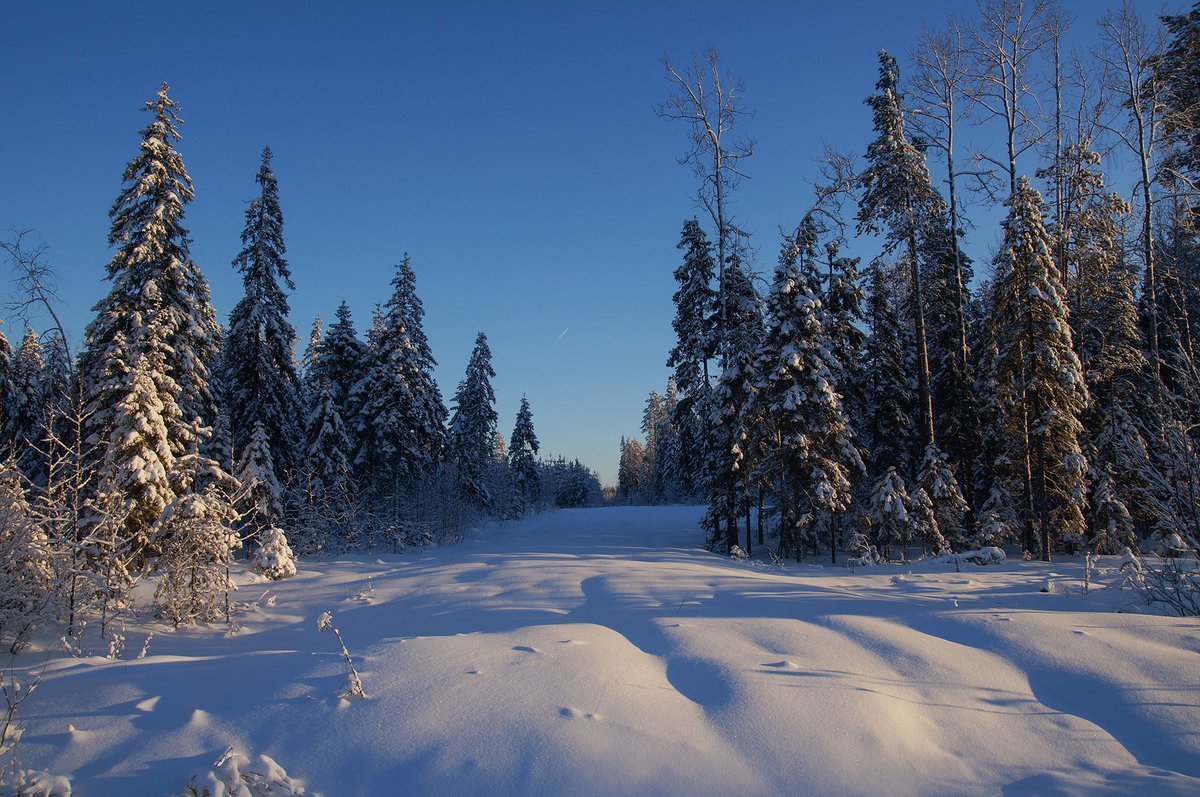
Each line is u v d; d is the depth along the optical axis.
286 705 4.81
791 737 4.41
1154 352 18.67
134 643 9.42
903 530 20.16
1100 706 5.09
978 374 26.33
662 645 6.40
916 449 27.23
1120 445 11.73
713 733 4.48
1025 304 20.30
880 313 26.83
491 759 4.06
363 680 5.21
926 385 21.94
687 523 41.44
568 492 96.44
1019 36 23.19
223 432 23.83
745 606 8.50
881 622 7.20
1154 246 20.41
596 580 11.39
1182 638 6.35
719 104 24.89
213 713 4.76
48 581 9.35
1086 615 7.27
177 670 5.92
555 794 3.73
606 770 3.96
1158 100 21.23
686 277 29.95
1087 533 20.75
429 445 36.56
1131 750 4.52
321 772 4.02
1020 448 21.20
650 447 91.31
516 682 5.15
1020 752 4.44
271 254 26.25
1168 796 3.88
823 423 21.81
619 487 114.69
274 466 26.17
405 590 12.66
